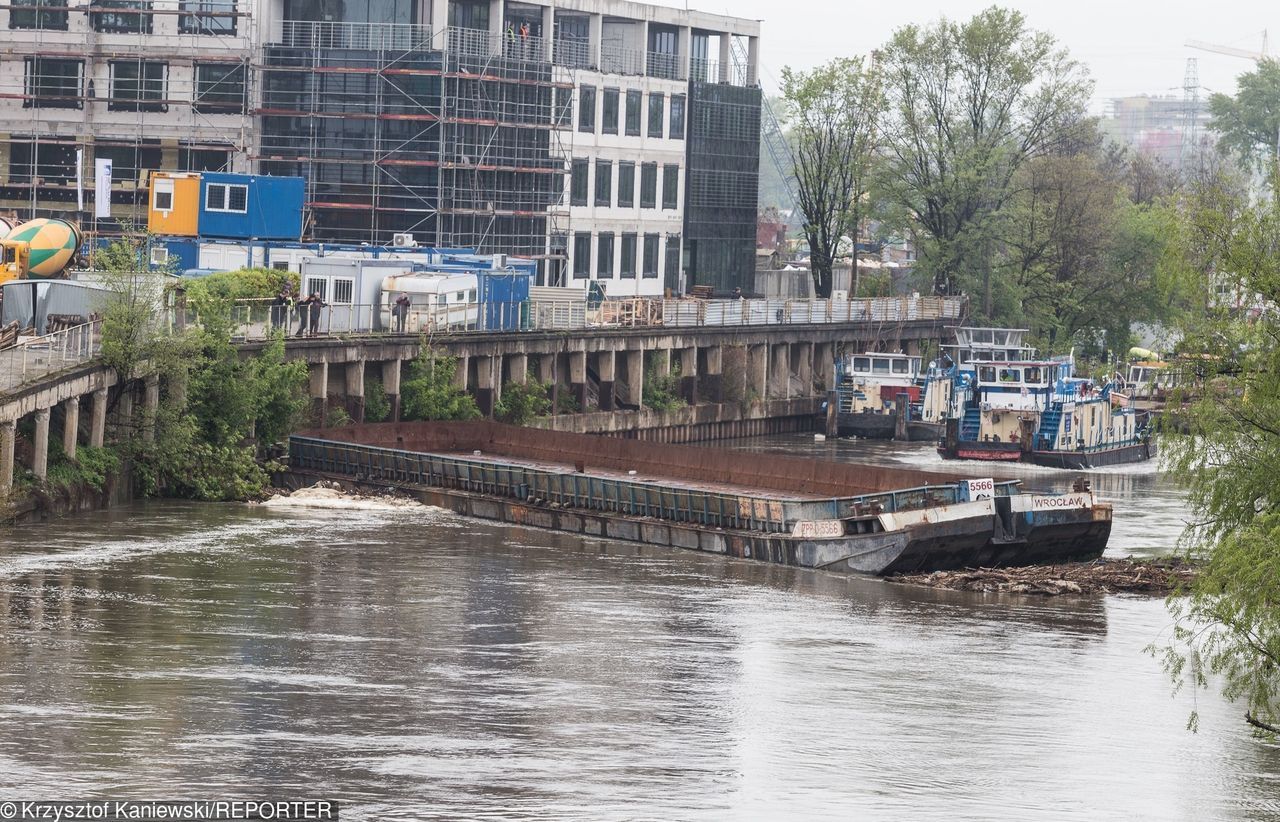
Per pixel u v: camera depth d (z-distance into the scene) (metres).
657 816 83.69
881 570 144.50
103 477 162.38
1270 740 101.81
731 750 94.88
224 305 181.38
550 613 126.88
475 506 171.75
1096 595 141.25
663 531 158.50
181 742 91.50
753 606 132.38
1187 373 113.62
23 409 149.12
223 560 140.88
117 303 165.75
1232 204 113.12
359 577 137.00
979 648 121.50
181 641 113.06
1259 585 96.25
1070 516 150.00
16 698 98.00
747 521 154.50
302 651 112.12
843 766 92.94
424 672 108.25
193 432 172.25
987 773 93.00
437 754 91.62
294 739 93.12
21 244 195.75
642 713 101.25
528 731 96.62
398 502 175.62
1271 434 111.50
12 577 129.88
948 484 162.62
